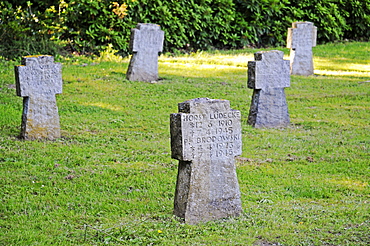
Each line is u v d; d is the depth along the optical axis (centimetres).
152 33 1708
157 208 752
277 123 1285
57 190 821
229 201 724
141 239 639
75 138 1123
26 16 1997
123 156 1012
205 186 704
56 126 1118
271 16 2655
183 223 690
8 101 1364
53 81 1110
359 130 1241
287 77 1292
